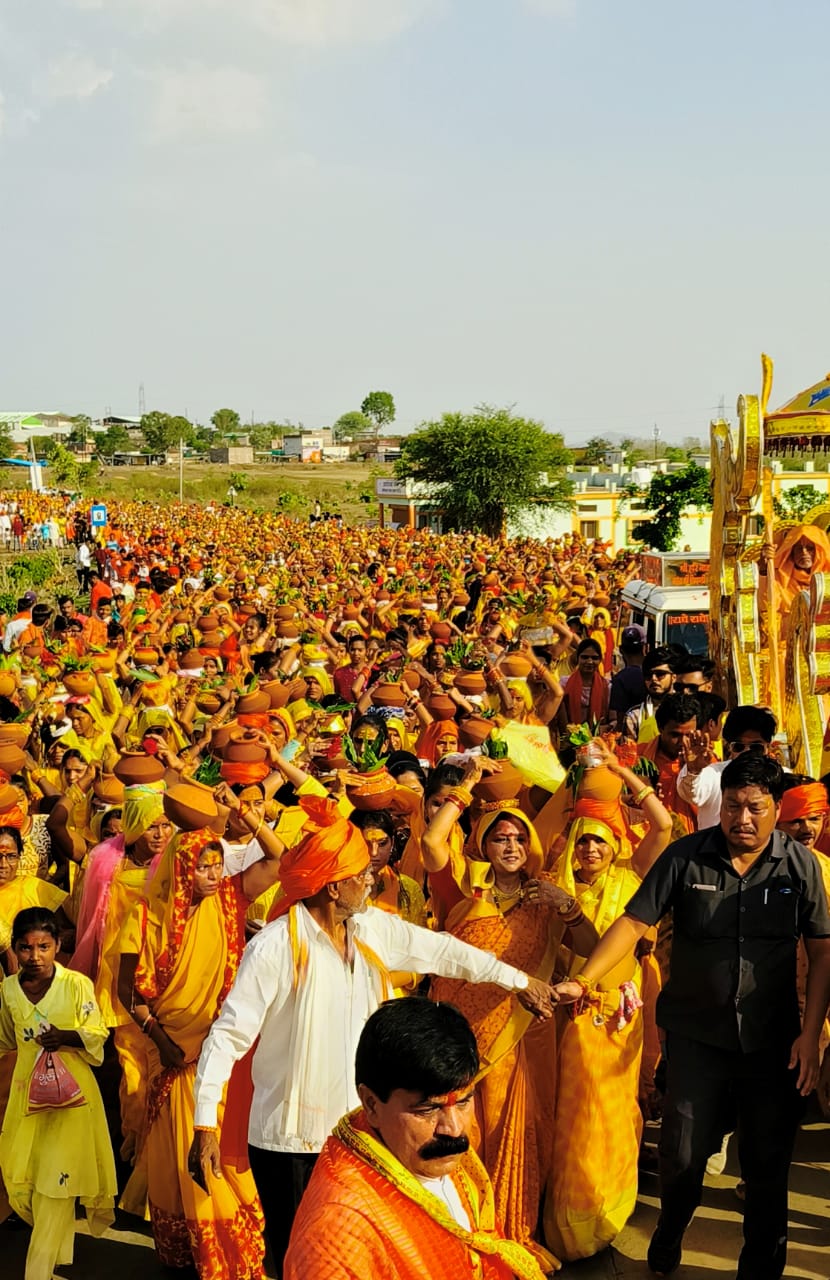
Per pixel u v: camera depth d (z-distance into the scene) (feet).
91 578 114.73
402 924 14.65
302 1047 13.71
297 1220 9.46
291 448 555.69
